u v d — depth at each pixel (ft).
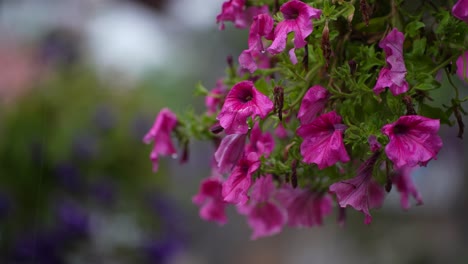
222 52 12.36
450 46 3.31
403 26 3.35
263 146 3.36
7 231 7.18
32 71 7.74
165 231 8.14
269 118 3.44
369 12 3.24
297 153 3.36
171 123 3.83
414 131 3.05
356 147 3.39
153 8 11.28
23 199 7.34
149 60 9.84
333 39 3.29
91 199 7.75
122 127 8.25
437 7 3.41
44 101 7.69
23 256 7.11
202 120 3.84
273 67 3.69
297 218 3.66
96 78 8.28
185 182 10.97
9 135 7.46
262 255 12.27
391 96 3.24
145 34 10.21
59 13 8.30
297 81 3.38
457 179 11.30
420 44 3.29
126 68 8.98
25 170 7.42
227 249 11.94
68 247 7.27
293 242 12.78
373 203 3.71
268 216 3.75
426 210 11.31
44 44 7.92
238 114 3.14
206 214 3.79
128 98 8.50
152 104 8.95
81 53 8.43
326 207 3.76
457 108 3.30
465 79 3.28
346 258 11.28
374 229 10.93
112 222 7.78
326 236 12.34
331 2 3.24
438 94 4.86
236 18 3.54
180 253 8.66
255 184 3.35
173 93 10.46
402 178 3.81
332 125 3.17
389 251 10.87
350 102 3.31
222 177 3.75
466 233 11.14
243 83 3.17
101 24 9.25
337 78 3.31
